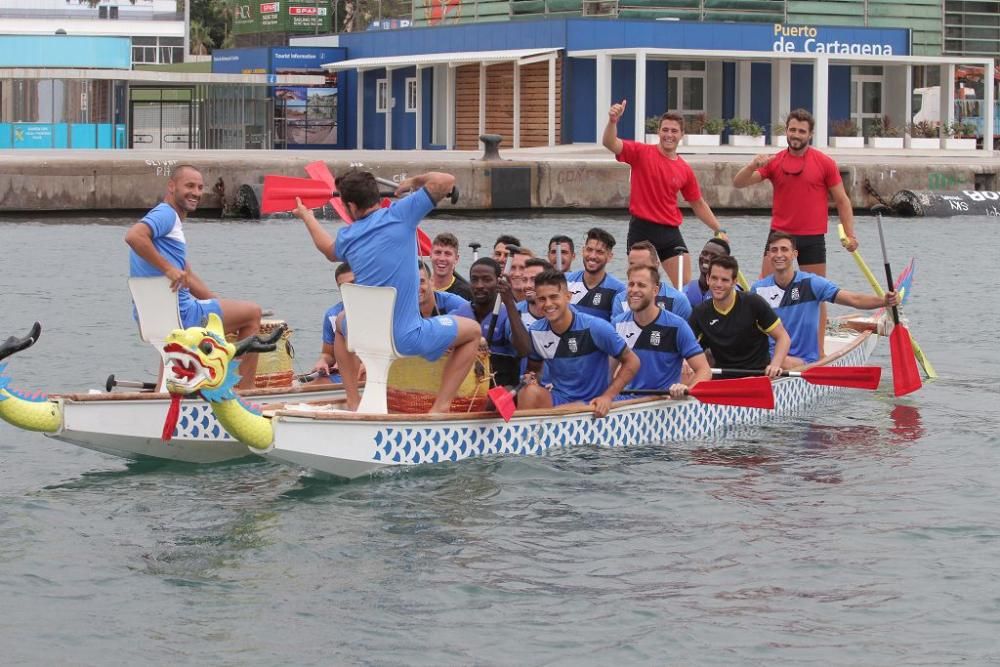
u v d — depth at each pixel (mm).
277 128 146000
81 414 30219
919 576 24469
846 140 125938
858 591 23766
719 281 35344
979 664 20906
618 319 34625
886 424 36281
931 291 62156
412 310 29625
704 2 125250
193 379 27406
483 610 22922
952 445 33938
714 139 122562
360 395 33844
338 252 29938
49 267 65625
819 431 35406
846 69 131250
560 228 88000
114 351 44781
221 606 23047
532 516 27641
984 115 129250
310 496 28812
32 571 24469
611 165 102438
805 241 42594
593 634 21969
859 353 43062
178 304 31812
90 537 26297
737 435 34844
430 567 24812
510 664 20938
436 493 28969
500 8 134000
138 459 31531
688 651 21359
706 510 28172
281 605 23094
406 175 97750
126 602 23203
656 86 125812
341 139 149375
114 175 94125
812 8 127312
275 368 34938
